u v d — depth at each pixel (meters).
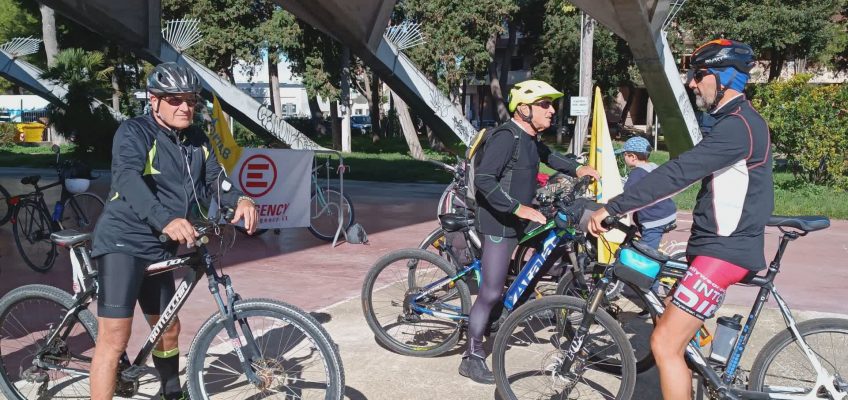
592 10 12.09
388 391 4.08
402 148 39.06
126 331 3.28
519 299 4.30
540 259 4.23
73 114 24.38
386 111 65.06
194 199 3.39
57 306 3.71
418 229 10.68
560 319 3.77
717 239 3.01
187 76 3.22
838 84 16.31
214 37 30.25
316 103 48.50
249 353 3.26
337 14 11.79
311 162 9.11
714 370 3.37
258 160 8.66
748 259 3.00
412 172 21.53
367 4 12.16
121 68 34.88
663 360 3.12
